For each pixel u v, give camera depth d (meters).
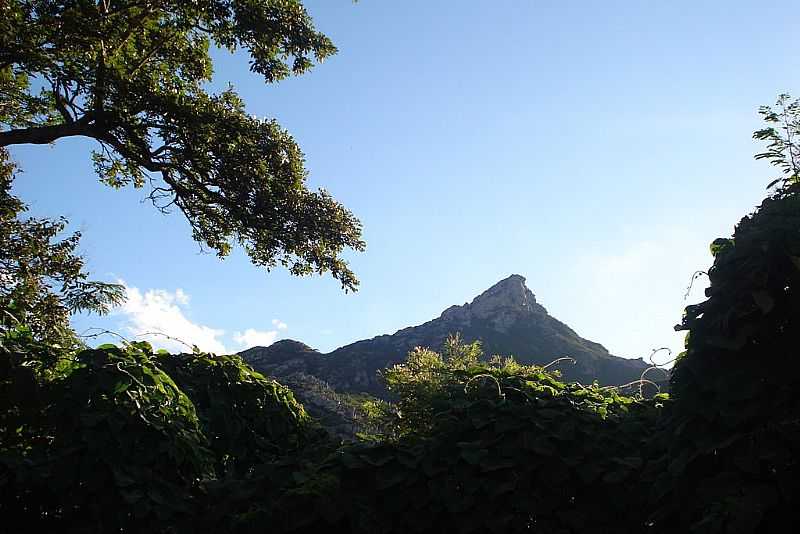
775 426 2.73
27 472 3.42
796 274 2.89
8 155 14.59
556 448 3.73
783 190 3.16
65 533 3.54
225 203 14.37
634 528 3.61
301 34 13.65
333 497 3.57
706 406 2.99
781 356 2.90
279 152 14.23
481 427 3.87
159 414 3.86
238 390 4.86
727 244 3.20
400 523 3.64
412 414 6.67
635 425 3.95
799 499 2.69
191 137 13.46
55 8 11.97
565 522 3.57
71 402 3.66
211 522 3.63
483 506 3.56
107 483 3.51
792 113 3.17
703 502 2.88
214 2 13.31
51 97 14.78
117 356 3.91
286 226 14.59
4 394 3.64
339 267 15.09
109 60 13.31
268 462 4.29
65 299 12.30
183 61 15.13
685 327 3.23
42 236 14.13
